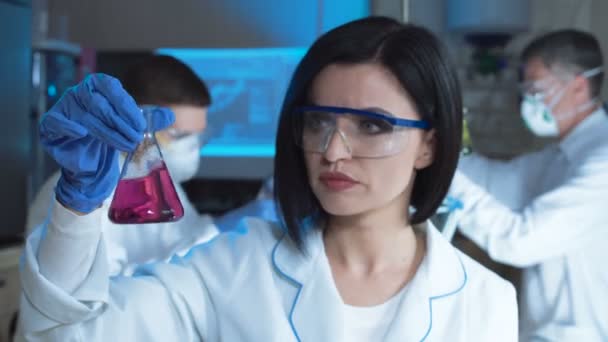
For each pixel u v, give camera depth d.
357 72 1.01
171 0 3.70
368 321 1.06
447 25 3.68
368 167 1.01
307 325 1.05
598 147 2.33
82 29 3.78
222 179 3.86
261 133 3.86
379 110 1.00
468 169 2.75
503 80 3.73
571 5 3.79
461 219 2.22
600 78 2.44
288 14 3.61
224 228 2.20
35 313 0.91
